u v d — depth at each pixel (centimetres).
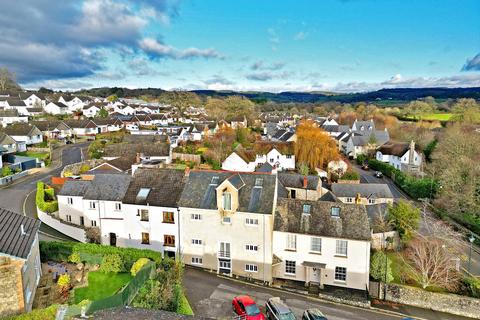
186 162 8981
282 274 4088
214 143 10425
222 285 3806
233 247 4062
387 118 17300
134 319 2116
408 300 3788
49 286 3073
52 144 10262
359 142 12569
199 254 4184
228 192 3994
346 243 3884
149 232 4319
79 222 4938
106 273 3384
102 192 4659
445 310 3675
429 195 7575
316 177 6744
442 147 9138
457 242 5253
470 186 6400
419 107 19288
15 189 6556
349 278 3903
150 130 13088
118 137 10862
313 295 3759
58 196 5000
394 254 4875
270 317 3112
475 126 11875
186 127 13450
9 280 2388
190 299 3453
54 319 2219
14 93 16238
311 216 4094
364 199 6688
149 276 3047
